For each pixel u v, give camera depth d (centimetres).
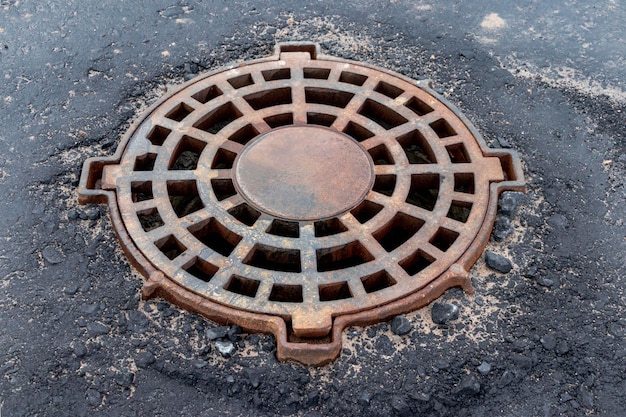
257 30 180
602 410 121
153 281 130
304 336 126
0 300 131
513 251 139
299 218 138
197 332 127
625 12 188
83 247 137
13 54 171
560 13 187
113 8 183
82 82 166
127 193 142
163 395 121
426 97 160
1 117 158
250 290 132
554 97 167
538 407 122
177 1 186
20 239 138
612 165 154
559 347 128
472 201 142
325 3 188
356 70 165
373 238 136
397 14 185
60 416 119
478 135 152
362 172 145
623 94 168
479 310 131
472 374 124
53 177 148
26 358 124
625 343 129
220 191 147
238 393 122
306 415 120
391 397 121
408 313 130
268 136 150
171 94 159
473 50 177
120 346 126
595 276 137
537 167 153
